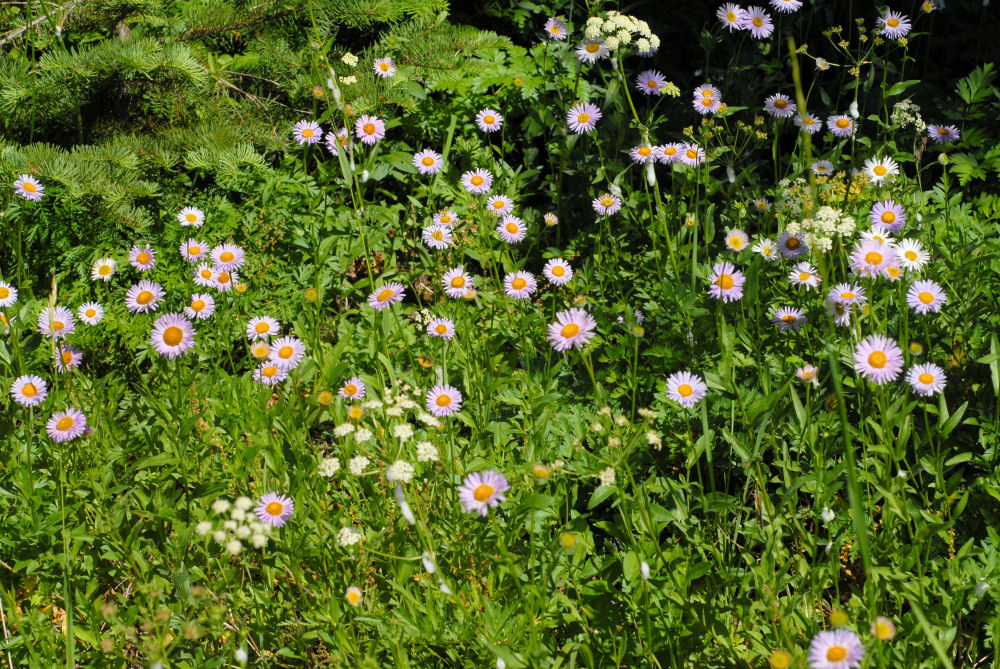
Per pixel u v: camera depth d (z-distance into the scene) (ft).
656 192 11.01
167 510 8.50
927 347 9.78
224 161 12.66
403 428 7.64
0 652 8.01
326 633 7.73
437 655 7.73
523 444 10.04
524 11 16.99
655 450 9.93
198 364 11.60
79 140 13.57
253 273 12.74
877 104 15.83
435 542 8.32
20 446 9.69
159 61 12.53
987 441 8.80
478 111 15.28
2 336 10.02
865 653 6.28
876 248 8.47
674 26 17.15
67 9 13.75
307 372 10.06
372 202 13.97
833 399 8.76
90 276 12.29
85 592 8.75
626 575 7.60
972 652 7.78
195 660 7.56
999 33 17.26
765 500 8.05
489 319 11.83
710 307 10.86
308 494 8.52
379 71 13.82
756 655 7.50
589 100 15.31
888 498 7.31
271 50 14.02
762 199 12.91
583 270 12.44
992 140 14.73
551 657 7.82
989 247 11.10
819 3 17.11
